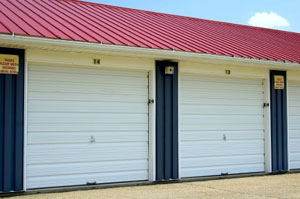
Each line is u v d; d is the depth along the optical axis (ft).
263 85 37.88
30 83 27.27
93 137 29.25
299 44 46.62
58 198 24.52
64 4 38.52
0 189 25.40
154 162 30.99
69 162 28.32
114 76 30.27
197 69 33.40
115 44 27.76
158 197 25.07
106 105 29.86
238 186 29.68
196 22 46.19
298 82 40.37
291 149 39.40
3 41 24.44
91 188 28.35
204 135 34.14
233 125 35.83
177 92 32.35
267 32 50.90
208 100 34.53
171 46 31.07
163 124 31.63
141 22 38.75
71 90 28.66
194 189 28.22
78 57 28.37
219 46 35.88
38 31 26.37
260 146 37.42
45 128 27.63
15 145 26.00
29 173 26.94
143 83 31.37
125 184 29.76
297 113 40.06
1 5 32.55
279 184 30.78
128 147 30.53
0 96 25.75
